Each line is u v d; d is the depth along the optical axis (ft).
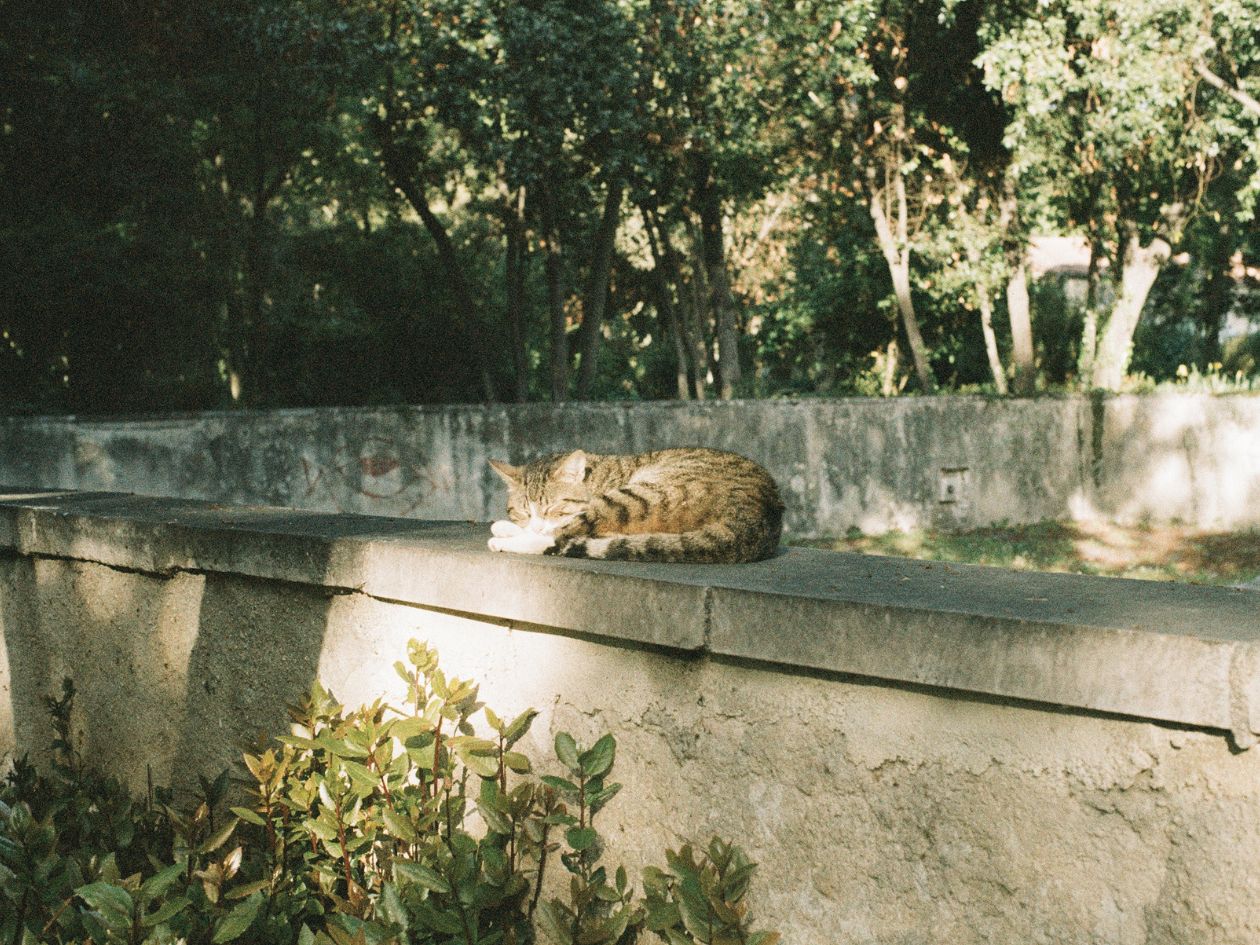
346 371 90.12
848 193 74.54
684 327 77.41
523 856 10.14
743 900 8.95
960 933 7.86
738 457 13.42
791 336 89.51
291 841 11.62
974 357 86.63
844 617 8.13
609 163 58.80
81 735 15.38
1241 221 80.59
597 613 9.54
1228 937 6.72
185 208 63.21
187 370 72.38
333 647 12.00
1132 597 8.21
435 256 90.43
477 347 70.28
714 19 60.59
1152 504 61.82
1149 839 7.04
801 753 8.61
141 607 14.28
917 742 8.02
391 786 10.89
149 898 10.11
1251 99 59.98
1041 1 57.82
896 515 59.67
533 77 55.31
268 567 12.29
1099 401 63.16
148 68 59.57
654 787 9.50
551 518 15.11
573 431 51.93
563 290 68.18
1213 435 59.41
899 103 67.77
